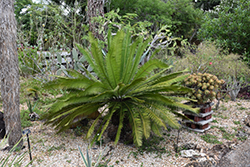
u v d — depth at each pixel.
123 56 3.18
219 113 4.56
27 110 4.20
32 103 4.66
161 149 3.05
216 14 8.53
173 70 5.51
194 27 15.01
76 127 3.60
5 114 2.75
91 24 5.19
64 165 2.62
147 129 2.68
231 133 3.61
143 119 2.78
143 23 5.31
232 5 7.98
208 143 3.24
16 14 10.12
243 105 5.05
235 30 6.84
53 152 2.90
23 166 2.55
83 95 2.75
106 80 3.14
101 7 5.27
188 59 5.49
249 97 5.62
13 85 2.69
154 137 3.39
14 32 2.60
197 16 13.84
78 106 2.98
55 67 5.20
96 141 3.21
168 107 3.19
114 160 2.76
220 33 7.08
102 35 5.31
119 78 3.05
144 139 3.29
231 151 3.02
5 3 2.46
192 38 15.36
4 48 2.54
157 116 2.76
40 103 4.71
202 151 2.99
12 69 2.63
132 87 3.11
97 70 3.12
